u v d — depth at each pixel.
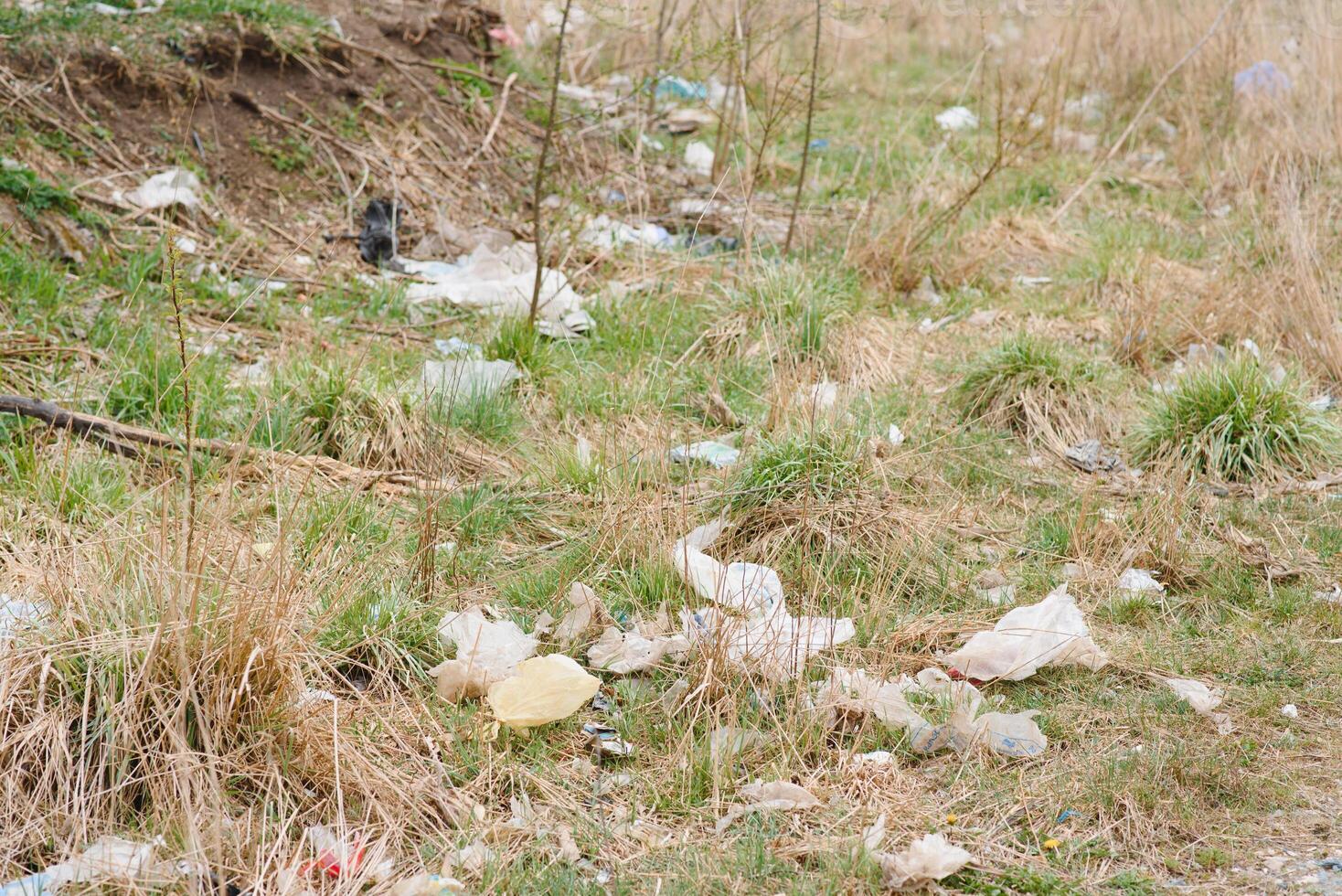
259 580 3.45
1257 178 8.67
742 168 8.72
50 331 5.69
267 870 2.92
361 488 4.80
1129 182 9.20
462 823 3.18
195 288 6.33
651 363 6.18
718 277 7.10
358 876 2.93
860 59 11.71
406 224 7.57
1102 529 4.74
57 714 3.14
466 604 4.20
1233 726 3.69
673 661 3.88
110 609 3.37
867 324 6.67
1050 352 6.00
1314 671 3.98
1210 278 7.37
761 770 3.42
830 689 3.66
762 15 9.38
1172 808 3.31
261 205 7.34
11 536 4.17
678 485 5.04
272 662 3.30
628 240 7.72
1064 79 10.57
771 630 3.95
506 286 6.81
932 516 4.84
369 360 5.87
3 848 2.93
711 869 3.04
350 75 8.30
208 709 3.20
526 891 2.94
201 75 7.57
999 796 3.36
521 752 3.48
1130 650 4.11
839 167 9.19
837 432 4.90
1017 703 3.82
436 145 8.27
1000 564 4.66
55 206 6.47
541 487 5.00
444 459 4.93
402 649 3.82
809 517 4.59
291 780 3.20
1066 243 8.12
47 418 4.70
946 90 11.13
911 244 7.48
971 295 7.32
